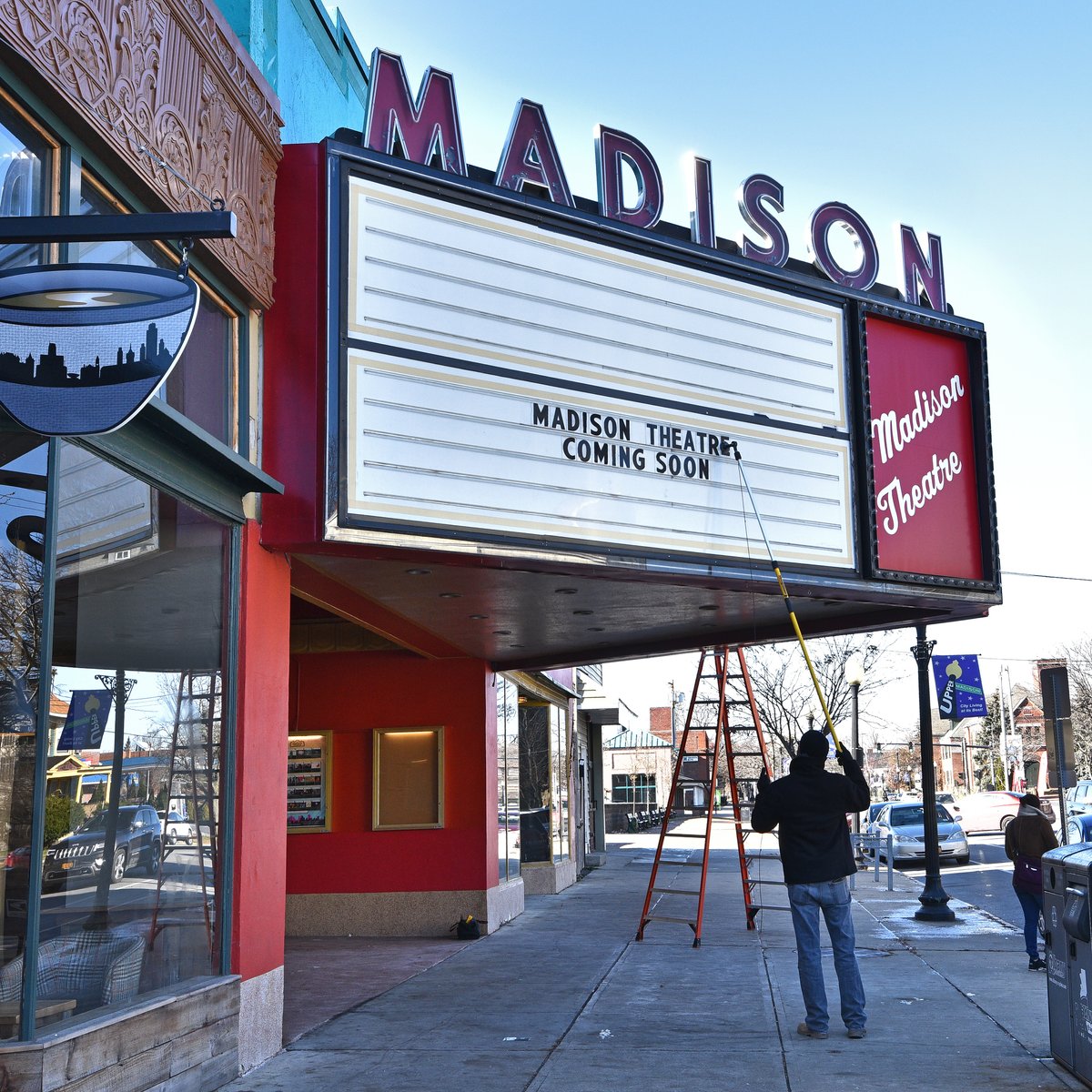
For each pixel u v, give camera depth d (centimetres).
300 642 1556
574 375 941
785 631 1339
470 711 1544
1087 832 2614
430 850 1516
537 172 957
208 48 771
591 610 1183
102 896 632
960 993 1000
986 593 1169
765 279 1074
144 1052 639
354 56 1342
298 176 868
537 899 1973
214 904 758
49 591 591
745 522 1023
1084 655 5778
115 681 658
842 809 852
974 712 2872
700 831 4469
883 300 1147
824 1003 838
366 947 1391
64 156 625
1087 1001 683
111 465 659
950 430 1184
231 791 782
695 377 1015
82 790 621
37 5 584
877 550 1095
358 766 1549
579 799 2614
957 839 2802
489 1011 962
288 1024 929
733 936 1402
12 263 592
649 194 1022
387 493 835
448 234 894
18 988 559
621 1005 976
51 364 525
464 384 882
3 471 585
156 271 538
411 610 1176
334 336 830
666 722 8119
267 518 827
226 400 809
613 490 948
